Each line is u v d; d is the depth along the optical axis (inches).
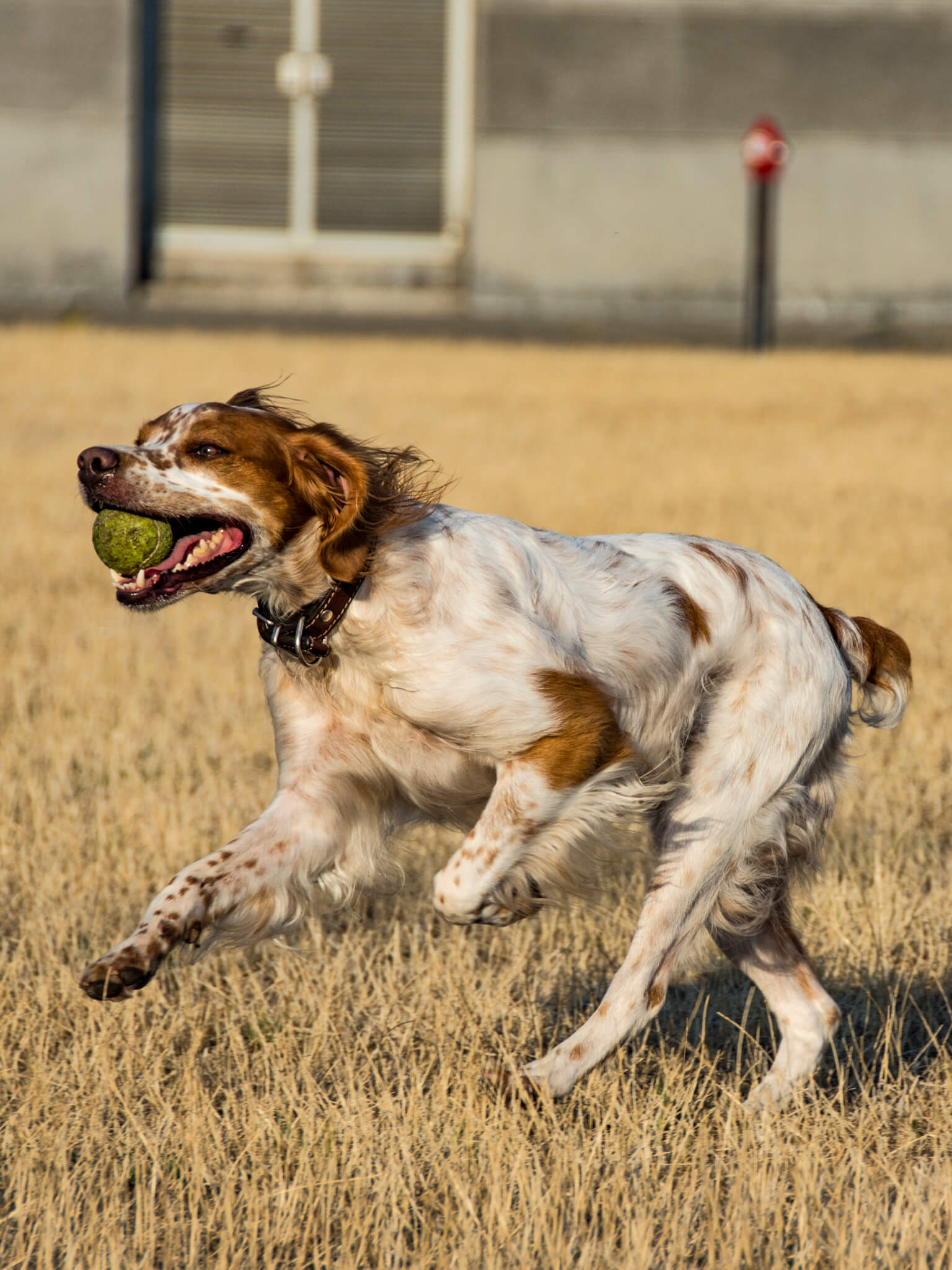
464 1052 308.2
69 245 2240.4
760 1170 258.4
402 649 280.7
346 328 2036.2
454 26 2233.0
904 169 2231.8
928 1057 321.1
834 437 1195.3
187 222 2298.2
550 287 2277.3
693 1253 241.1
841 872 400.5
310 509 279.9
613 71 2220.7
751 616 318.7
